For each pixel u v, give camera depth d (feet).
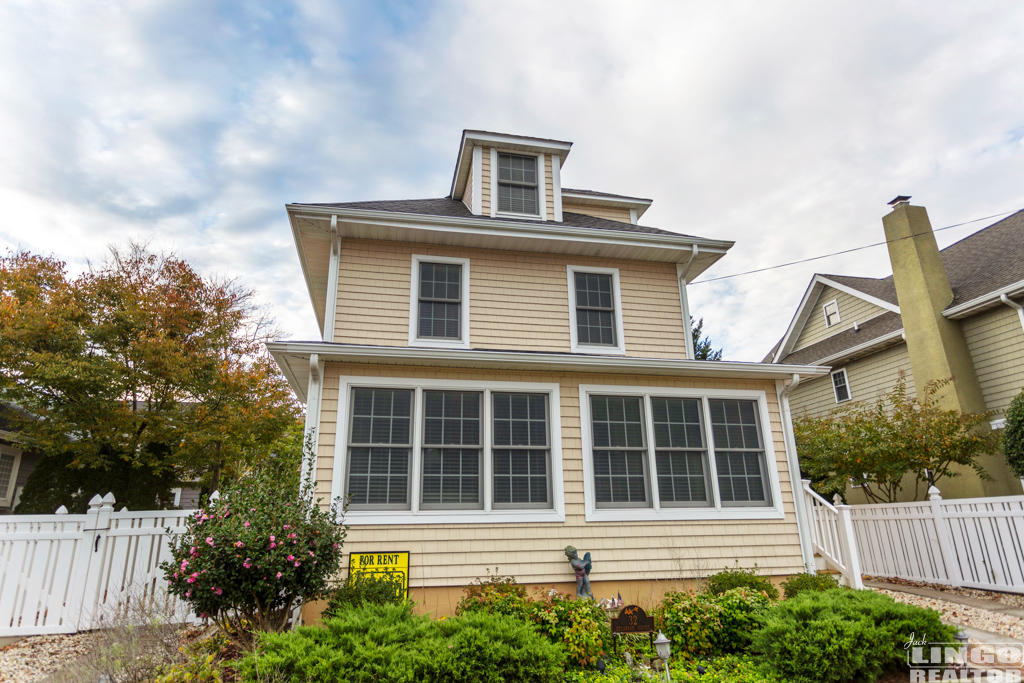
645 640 21.81
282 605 20.29
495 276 34.24
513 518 25.75
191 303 51.80
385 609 18.16
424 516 24.82
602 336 34.91
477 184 37.40
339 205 31.89
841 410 46.78
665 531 27.22
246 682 14.21
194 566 18.21
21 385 39.52
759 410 30.53
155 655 17.42
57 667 19.11
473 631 15.94
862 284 59.36
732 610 21.30
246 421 49.52
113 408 42.16
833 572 29.43
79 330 42.32
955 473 38.32
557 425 27.63
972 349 43.32
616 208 45.01
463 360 26.32
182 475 52.80
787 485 29.60
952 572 30.35
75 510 39.99
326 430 25.02
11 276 41.09
